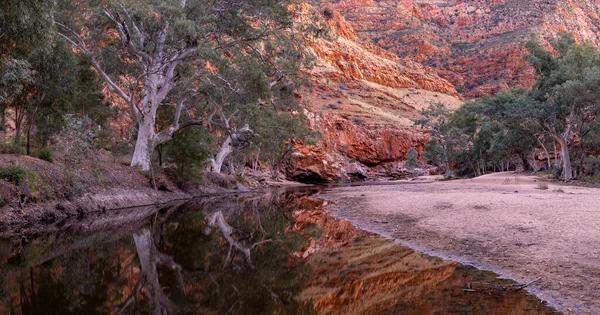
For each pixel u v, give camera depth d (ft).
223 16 89.15
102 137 114.21
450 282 24.67
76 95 87.20
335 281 25.49
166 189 101.55
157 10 76.43
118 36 91.76
